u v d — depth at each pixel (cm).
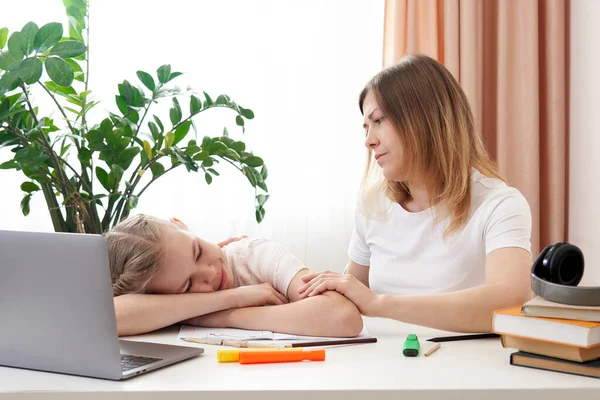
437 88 150
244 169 188
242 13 260
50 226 258
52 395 91
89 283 94
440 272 154
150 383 93
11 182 255
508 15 251
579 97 240
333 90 262
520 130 250
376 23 263
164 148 178
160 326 130
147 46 258
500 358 107
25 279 98
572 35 246
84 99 189
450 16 252
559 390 90
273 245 156
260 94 261
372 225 168
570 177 249
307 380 94
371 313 129
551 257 107
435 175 152
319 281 134
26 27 164
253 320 132
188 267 136
